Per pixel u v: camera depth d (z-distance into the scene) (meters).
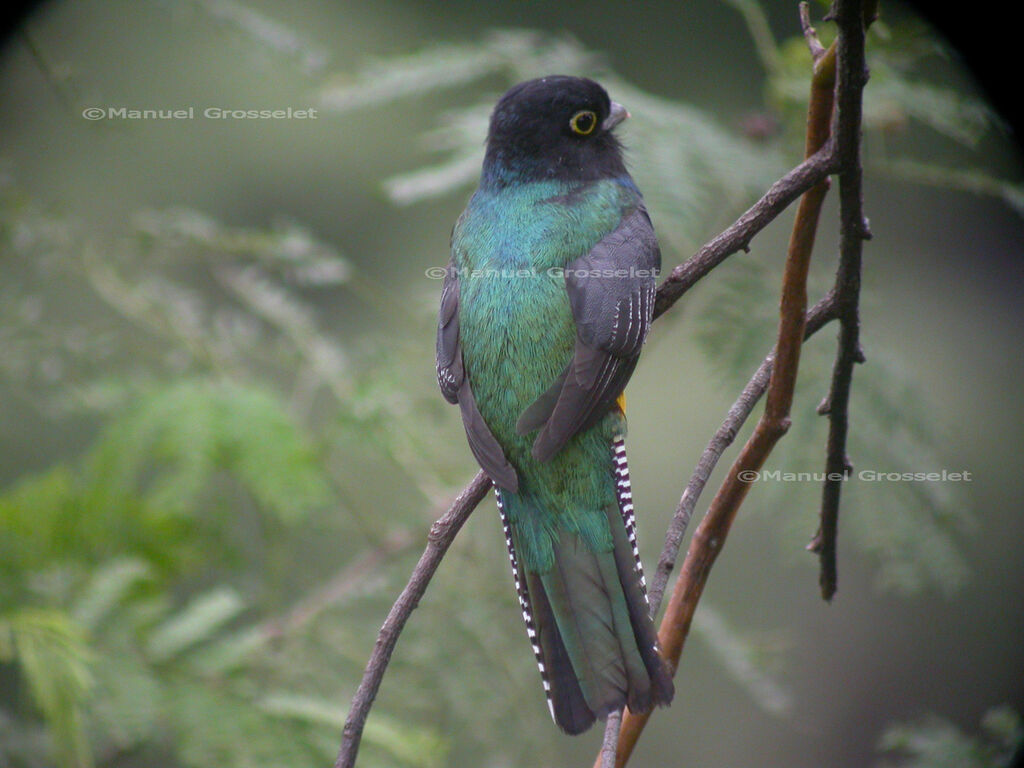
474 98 15.70
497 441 7.81
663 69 17.22
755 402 6.55
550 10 17.06
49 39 14.46
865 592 16.58
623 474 7.92
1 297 11.50
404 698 10.59
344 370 11.45
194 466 10.29
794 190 6.45
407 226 16.11
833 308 6.59
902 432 10.16
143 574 9.73
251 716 9.23
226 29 11.58
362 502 11.71
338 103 11.53
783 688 11.62
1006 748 9.02
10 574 9.65
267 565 11.07
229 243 11.93
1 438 12.45
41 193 13.19
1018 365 15.30
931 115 10.25
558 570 7.45
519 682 10.90
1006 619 16.48
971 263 15.96
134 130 11.19
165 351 11.79
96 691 9.10
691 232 9.81
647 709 6.46
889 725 16.45
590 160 9.24
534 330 8.30
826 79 6.66
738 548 15.52
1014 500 15.20
